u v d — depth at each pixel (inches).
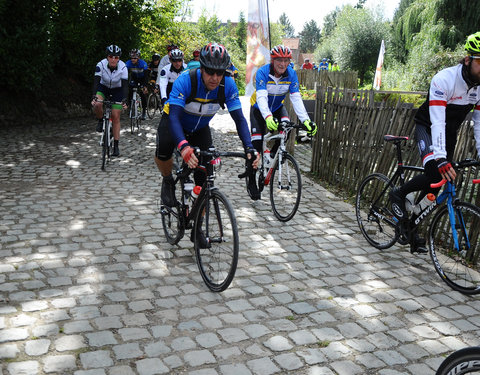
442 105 133.1
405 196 154.7
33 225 170.6
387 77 952.3
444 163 129.3
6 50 373.7
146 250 154.2
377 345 106.9
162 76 279.1
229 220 128.4
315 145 271.0
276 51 188.1
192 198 139.4
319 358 100.6
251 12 314.2
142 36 631.2
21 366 91.5
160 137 142.1
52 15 456.1
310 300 127.0
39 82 407.8
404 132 197.2
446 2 842.8
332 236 178.4
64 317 110.6
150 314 114.9
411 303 128.5
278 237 174.1
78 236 162.6
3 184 223.5
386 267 152.3
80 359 95.0
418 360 102.1
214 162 127.3
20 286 124.6
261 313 118.5
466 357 67.1
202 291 128.7
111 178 245.4
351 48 1379.2
